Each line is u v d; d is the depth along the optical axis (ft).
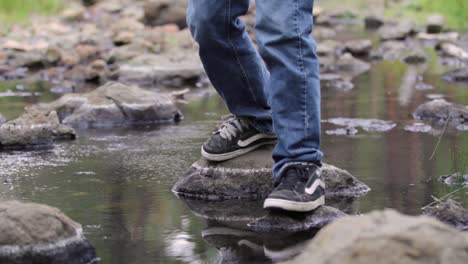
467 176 12.95
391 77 26.00
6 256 8.73
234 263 9.09
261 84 12.06
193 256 9.37
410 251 7.06
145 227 10.57
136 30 35.42
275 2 10.70
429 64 29.48
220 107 21.06
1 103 21.18
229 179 12.35
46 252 8.84
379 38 37.37
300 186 10.80
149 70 26.40
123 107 18.90
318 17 43.83
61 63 29.12
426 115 18.66
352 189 12.36
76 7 44.50
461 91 22.58
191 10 11.60
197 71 26.40
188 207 11.62
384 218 7.58
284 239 10.05
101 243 9.87
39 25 37.32
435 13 44.83
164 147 15.78
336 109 20.07
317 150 11.00
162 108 19.12
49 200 11.89
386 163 14.03
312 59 10.85
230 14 11.48
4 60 29.32
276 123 11.00
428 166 13.76
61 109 19.36
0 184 12.86
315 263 7.36
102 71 27.25
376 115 19.11
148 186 12.78
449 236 7.18
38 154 15.20
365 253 7.14
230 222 10.84
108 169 13.92
